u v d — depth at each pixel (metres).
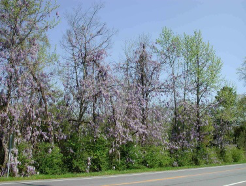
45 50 17.86
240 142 42.41
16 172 14.38
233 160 33.88
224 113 33.03
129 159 19.98
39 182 12.13
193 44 28.48
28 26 15.93
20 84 15.35
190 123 27.42
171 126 26.72
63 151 17.56
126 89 20.67
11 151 14.66
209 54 28.81
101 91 18.50
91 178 14.15
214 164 28.08
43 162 15.77
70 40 19.86
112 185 11.28
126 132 19.78
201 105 27.98
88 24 20.25
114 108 19.17
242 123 46.72
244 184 12.49
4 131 14.80
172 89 24.61
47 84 17.69
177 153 25.44
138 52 23.62
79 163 17.20
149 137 22.56
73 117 19.62
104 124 19.50
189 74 27.67
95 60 19.50
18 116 15.21
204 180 13.82
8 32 15.42
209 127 31.59
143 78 23.39
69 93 19.25
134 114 20.72
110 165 18.92
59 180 13.05
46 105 17.45
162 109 23.88
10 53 15.20
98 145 18.31
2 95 14.85
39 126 17.42
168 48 25.34
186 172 18.48
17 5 15.36
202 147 28.58
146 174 16.81
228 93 33.31
